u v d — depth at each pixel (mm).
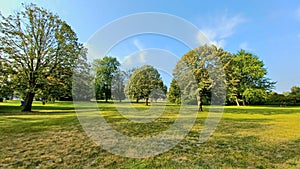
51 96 13695
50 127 6094
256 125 7051
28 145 3947
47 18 13320
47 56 13172
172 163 2945
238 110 16219
